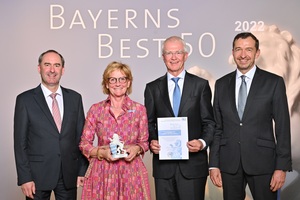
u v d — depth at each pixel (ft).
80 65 16.62
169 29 16.53
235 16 16.47
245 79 11.82
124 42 16.57
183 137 11.61
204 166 12.00
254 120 11.55
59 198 11.96
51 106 11.95
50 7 16.69
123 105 11.10
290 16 16.44
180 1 16.49
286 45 16.43
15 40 16.66
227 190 11.80
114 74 10.98
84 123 12.17
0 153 16.56
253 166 11.50
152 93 12.17
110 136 10.94
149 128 11.97
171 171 11.85
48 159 11.67
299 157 16.46
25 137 11.69
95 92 16.62
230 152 11.69
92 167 11.09
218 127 12.01
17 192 16.53
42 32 16.67
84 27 16.62
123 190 10.86
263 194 11.58
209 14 16.51
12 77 16.63
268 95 11.51
